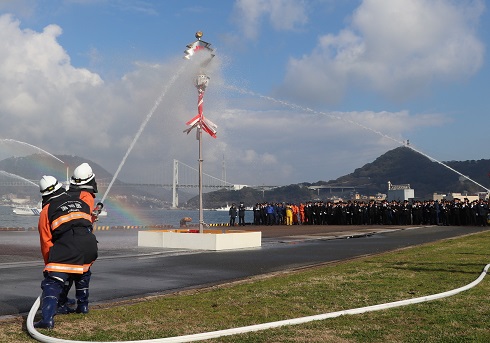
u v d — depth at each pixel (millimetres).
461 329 6934
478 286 10422
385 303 8641
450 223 43031
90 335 6707
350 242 24234
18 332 6941
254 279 12094
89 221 7594
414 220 44562
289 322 7340
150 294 10297
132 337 6617
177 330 7020
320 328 7059
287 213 47875
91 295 10094
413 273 12367
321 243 23719
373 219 45875
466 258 15398
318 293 9797
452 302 8766
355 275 12180
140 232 21703
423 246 20281
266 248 21031
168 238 21031
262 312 8164
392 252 18109
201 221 20688
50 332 6859
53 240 7480
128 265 14961
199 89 20734
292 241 25047
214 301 9109
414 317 7684
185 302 9031
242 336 6676
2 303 9234
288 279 11766
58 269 7234
